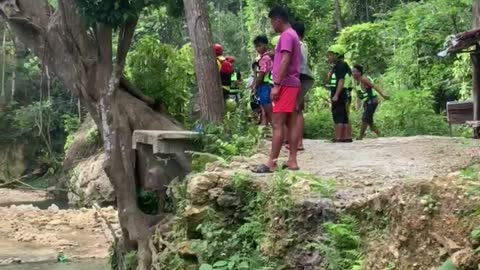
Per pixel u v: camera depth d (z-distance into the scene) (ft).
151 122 54.29
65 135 107.55
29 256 45.50
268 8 69.92
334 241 17.10
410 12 69.15
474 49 40.14
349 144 37.55
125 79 56.18
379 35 73.10
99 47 34.71
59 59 38.32
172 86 58.18
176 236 23.32
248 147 31.89
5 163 105.81
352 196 20.03
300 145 33.50
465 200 14.03
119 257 31.19
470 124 37.68
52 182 80.18
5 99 110.52
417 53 66.49
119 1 34.96
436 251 14.15
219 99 36.50
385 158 31.14
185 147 30.19
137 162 32.71
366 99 45.78
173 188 27.14
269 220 19.54
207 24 36.65
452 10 62.34
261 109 40.65
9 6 39.24
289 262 18.25
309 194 19.38
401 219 15.23
